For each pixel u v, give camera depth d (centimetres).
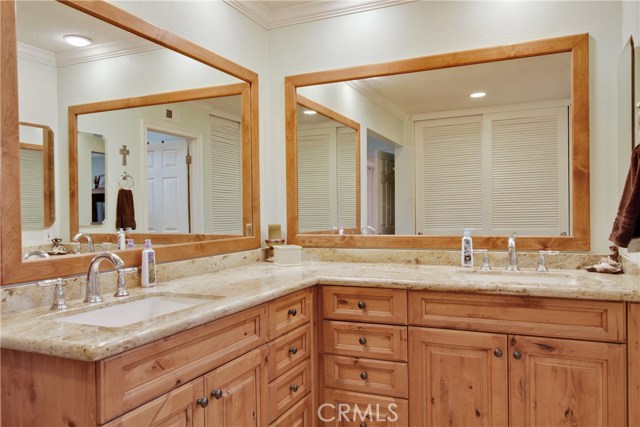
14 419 106
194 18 212
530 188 214
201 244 210
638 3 169
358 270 214
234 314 141
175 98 202
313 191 261
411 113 237
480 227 223
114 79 170
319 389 198
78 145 155
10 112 130
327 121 257
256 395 153
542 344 164
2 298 124
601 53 201
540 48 210
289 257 234
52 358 101
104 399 96
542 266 203
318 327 199
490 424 171
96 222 161
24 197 134
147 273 170
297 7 255
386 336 187
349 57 250
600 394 157
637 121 166
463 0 225
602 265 192
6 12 130
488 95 222
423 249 235
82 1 155
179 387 118
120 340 99
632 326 152
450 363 177
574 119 205
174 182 201
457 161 228
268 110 271
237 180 243
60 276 143
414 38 235
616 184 200
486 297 171
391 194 241
